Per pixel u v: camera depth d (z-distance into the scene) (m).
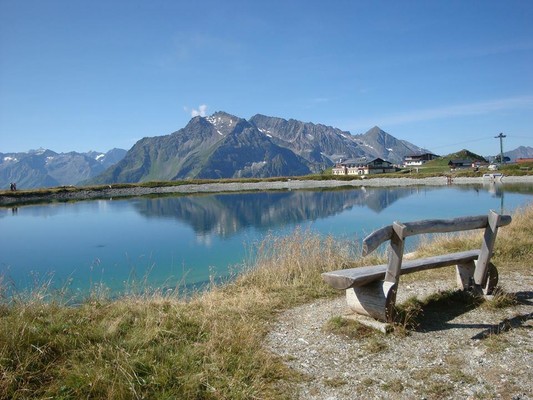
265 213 27.52
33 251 15.94
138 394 2.52
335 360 3.14
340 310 4.33
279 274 6.08
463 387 2.66
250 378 2.82
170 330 3.40
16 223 25.83
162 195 53.12
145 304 4.08
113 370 2.71
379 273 3.69
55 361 2.84
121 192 60.88
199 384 2.66
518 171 61.06
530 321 3.74
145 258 13.47
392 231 3.59
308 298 4.92
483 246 4.36
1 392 2.46
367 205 29.59
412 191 42.81
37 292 4.08
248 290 5.33
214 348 3.15
